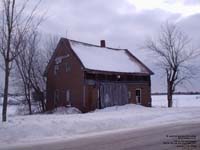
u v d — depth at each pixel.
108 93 36.31
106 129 17.31
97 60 37.50
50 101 40.09
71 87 36.19
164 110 29.53
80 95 34.56
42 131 15.34
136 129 16.92
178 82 43.53
